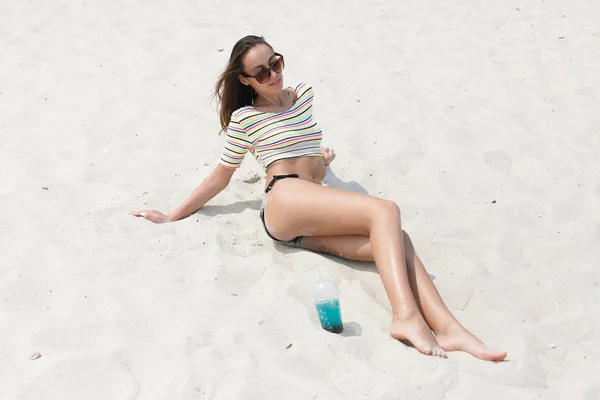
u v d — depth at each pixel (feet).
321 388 9.57
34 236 13.07
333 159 15.83
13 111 17.72
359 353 10.43
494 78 19.43
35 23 22.65
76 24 22.70
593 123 17.21
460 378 9.78
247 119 12.76
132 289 11.67
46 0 24.31
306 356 10.27
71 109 17.89
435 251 13.07
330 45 21.31
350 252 12.18
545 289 12.11
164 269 12.12
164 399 9.48
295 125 12.93
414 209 14.28
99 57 20.62
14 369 10.01
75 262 12.30
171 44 21.48
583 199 14.58
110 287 11.71
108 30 22.27
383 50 21.03
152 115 17.65
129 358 10.21
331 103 18.17
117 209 13.97
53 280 11.87
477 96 18.53
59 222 13.53
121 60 20.48
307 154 12.98
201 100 18.38
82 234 13.07
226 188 14.79
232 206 14.16
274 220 12.35
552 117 17.57
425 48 21.16
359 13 23.56
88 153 16.02
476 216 14.10
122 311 11.13
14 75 19.52
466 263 12.65
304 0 24.52
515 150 16.29
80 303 11.32
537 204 14.48
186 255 12.53
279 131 12.75
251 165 15.74
